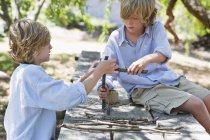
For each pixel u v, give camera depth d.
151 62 3.12
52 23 13.62
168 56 3.23
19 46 2.43
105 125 2.85
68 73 8.11
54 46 11.03
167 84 3.35
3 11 6.53
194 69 9.71
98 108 3.23
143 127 2.85
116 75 3.46
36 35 2.41
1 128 4.81
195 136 2.72
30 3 6.95
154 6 3.18
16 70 2.46
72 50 10.63
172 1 6.68
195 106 3.05
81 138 2.59
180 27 10.47
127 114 3.12
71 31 13.59
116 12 15.84
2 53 9.27
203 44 13.31
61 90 2.38
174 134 2.74
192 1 7.03
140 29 3.33
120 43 3.36
